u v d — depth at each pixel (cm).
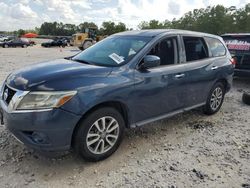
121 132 400
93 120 362
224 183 346
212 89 570
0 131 458
